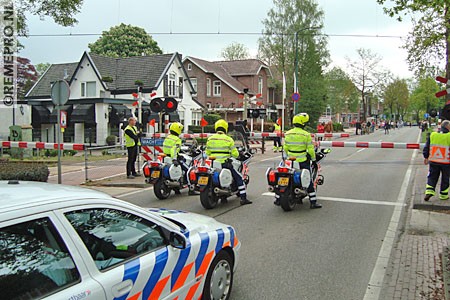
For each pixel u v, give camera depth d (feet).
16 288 7.93
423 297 14.99
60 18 47.14
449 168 29.30
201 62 152.76
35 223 8.51
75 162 60.49
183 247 11.32
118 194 35.73
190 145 42.86
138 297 9.96
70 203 9.30
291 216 26.96
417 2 27.81
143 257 10.44
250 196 33.83
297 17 155.94
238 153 30.91
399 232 23.31
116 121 99.04
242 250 20.15
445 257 18.52
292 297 15.03
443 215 27.07
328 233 23.11
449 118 36.58
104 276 9.26
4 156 68.18
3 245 7.94
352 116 317.63
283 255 19.47
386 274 17.20
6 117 88.43
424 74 58.08
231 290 15.08
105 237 9.91
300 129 28.63
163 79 114.52
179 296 11.41
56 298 8.19
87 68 112.78
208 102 152.46
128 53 172.55
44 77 130.31
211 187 29.19
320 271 17.52
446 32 43.37
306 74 158.30
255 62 164.86
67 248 8.84
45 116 103.40
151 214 11.41
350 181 41.22
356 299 14.92
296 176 27.73
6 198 8.86
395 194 34.47
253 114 76.74
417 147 54.65
